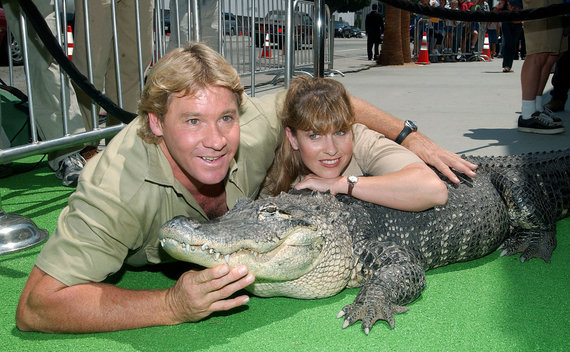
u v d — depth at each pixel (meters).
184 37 5.56
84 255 2.39
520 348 2.36
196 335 2.49
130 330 2.53
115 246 2.49
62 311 2.35
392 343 2.43
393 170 3.23
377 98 9.92
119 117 4.12
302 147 3.13
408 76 14.13
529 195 3.68
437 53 19.94
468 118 7.90
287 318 2.69
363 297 2.71
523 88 6.81
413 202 3.14
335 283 2.92
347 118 3.01
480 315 2.68
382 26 20.52
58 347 2.38
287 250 2.64
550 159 4.18
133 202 2.48
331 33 13.99
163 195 2.65
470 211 3.57
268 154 3.20
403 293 2.78
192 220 2.41
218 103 2.36
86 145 5.39
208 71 2.32
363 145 3.38
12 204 4.50
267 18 11.12
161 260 2.98
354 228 3.14
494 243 3.72
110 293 2.44
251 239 2.49
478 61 20.31
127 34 5.26
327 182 3.23
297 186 3.28
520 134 6.76
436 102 9.43
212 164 2.47
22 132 5.41
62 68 3.96
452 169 3.85
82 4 4.64
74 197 2.48
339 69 16.41
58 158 5.12
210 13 6.19
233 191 2.98
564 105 8.46
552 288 3.00
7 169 5.37
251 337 2.48
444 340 2.44
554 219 3.88
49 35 3.82
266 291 2.86
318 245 2.77
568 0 6.28
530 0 6.30
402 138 3.70
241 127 3.04
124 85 5.51
